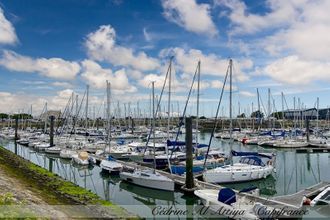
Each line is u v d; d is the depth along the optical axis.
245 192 22.67
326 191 22.84
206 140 84.44
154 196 27.81
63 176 36.97
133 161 41.25
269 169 32.91
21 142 71.00
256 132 82.62
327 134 79.62
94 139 62.22
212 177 29.83
